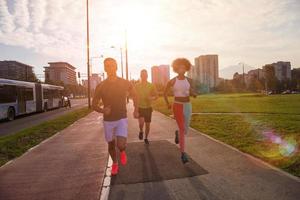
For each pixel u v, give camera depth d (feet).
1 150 32.91
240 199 16.22
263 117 59.88
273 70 411.54
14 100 88.58
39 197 18.01
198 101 154.40
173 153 27.86
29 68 364.58
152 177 20.65
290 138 33.06
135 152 28.86
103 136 42.09
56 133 47.19
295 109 85.40
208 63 491.31
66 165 25.49
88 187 19.39
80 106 160.35
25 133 47.34
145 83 33.19
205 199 16.44
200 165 23.11
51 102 130.31
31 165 26.04
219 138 34.96
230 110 84.43
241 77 480.64
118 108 20.40
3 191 19.31
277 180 18.92
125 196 17.47
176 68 24.41
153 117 68.74
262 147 28.50
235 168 21.93
